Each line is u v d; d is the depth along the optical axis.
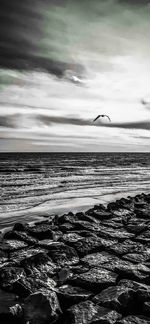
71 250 6.44
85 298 4.29
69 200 16.27
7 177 32.94
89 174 38.22
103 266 5.55
